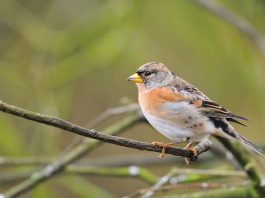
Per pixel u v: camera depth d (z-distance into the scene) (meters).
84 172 10.77
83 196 11.99
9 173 11.72
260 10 12.70
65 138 13.81
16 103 12.77
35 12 13.77
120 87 13.80
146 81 8.80
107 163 12.03
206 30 12.69
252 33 11.71
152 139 14.03
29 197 11.74
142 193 9.23
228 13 11.87
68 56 13.21
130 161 12.03
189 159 7.54
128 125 10.84
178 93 8.35
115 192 14.09
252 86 12.31
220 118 8.24
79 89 13.86
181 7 12.93
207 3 11.91
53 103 12.50
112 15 13.10
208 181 10.53
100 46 12.91
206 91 13.15
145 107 8.62
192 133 8.29
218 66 13.08
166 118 8.36
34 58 12.94
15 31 13.42
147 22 13.27
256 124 13.30
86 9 13.71
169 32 13.21
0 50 13.36
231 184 9.20
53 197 12.55
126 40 12.94
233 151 8.91
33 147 12.23
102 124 14.84
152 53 13.26
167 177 9.50
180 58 13.26
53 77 12.77
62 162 10.37
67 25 13.69
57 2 13.81
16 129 13.02
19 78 12.88
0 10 13.50
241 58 12.50
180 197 9.23
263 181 8.92
